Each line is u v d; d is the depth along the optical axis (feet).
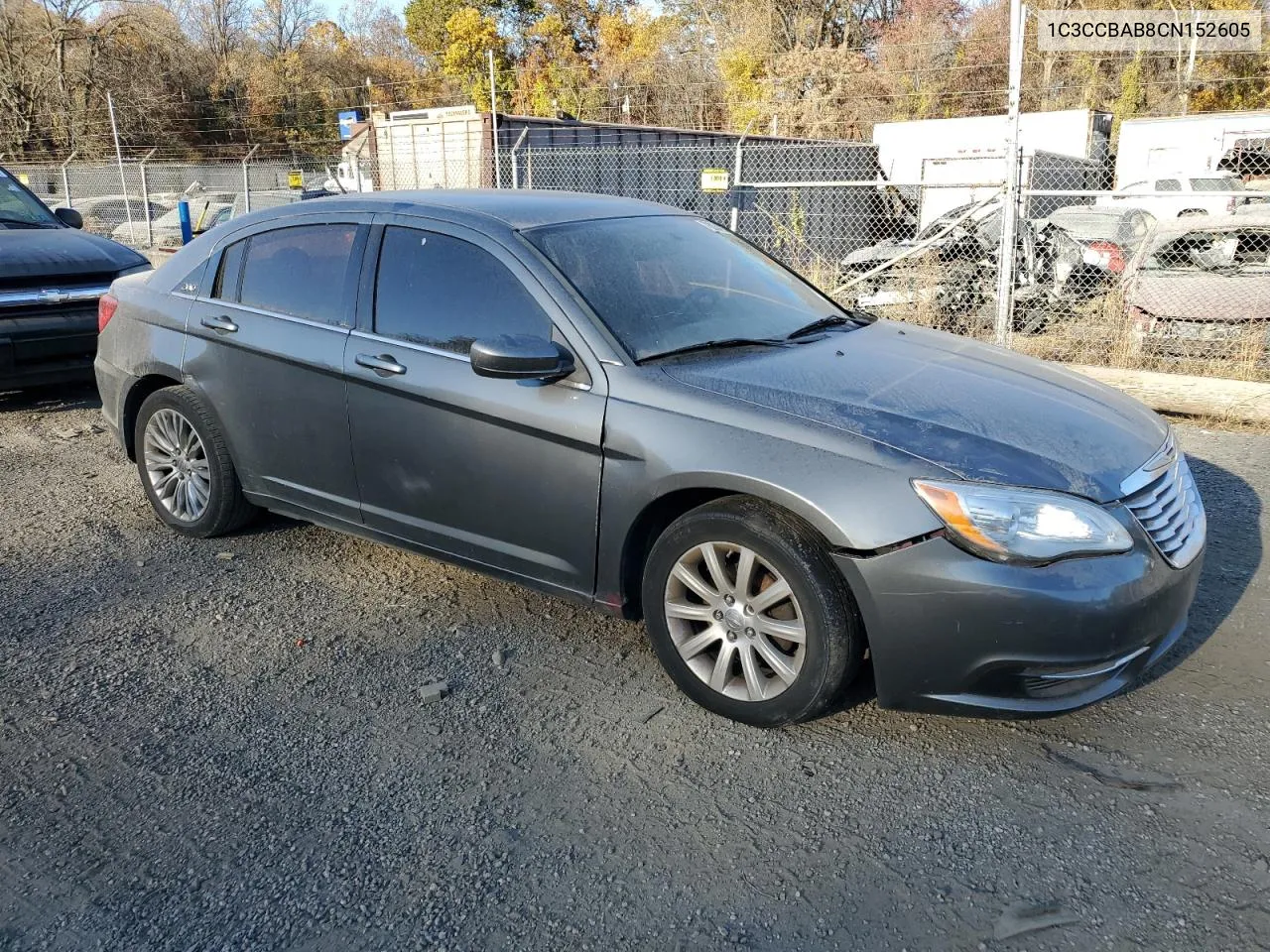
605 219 13.24
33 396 25.86
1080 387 11.97
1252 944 7.52
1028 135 63.72
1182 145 66.95
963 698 9.53
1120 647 9.32
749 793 9.46
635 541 10.99
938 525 9.23
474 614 13.29
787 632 9.96
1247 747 10.03
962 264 32.01
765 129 108.78
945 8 127.44
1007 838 8.78
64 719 10.83
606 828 9.00
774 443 9.90
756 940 7.69
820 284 34.99
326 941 7.75
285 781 9.73
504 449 11.51
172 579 14.43
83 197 66.49
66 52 124.36
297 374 13.39
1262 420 21.76
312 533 16.19
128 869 8.56
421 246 12.67
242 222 14.93
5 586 14.21
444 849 8.76
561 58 165.37
